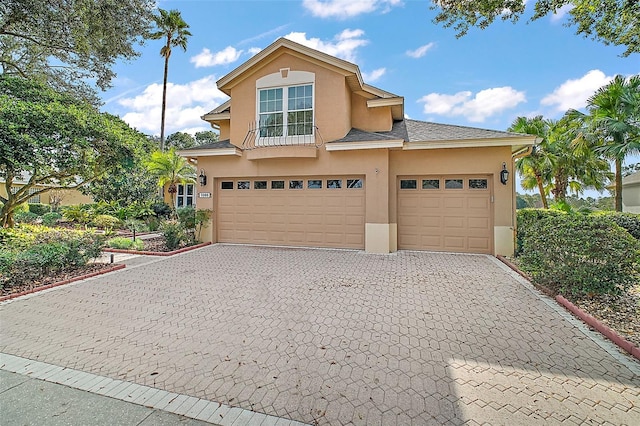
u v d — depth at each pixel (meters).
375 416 2.69
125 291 6.35
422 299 5.79
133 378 3.28
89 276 7.45
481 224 10.29
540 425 2.58
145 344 4.04
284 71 11.80
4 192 17.78
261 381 3.21
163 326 4.61
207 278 7.34
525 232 8.30
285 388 3.09
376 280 7.11
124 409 2.80
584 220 5.71
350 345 3.98
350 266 8.52
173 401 2.90
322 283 6.88
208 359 3.65
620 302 5.36
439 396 2.95
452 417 2.67
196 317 4.95
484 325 4.60
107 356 3.74
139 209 18.75
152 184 22.50
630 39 5.31
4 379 3.27
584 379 3.23
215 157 12.38
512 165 9.89
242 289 6.45
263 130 12.07
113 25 8.34
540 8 5.27
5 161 8.31
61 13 7.75
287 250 10.95
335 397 2.95
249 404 2.86
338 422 2.62
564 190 18.28
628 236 5.29
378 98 12.27
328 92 11.41
